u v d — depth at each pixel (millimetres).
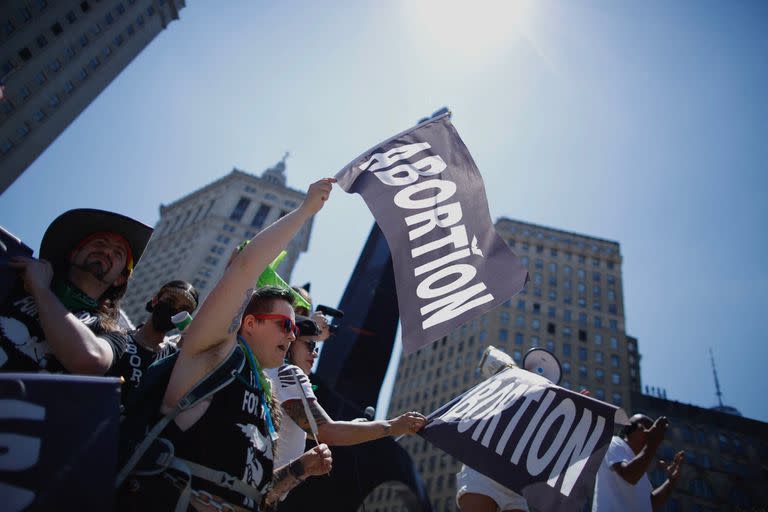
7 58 46812
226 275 2023
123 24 57344
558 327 77625
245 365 2180
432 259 3031
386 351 6203
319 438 2828
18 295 2080
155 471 1731
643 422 4188
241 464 1925
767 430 59250
